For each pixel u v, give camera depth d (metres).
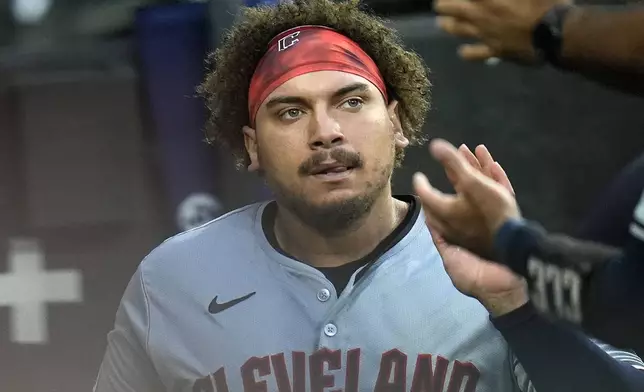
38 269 9.80
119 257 9.81
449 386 5.02
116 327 5.73
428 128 9.23
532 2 3.26
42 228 9.88
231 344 5.27
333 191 5.10
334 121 5.11
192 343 5.35
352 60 5.30
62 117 9.95
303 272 5.33
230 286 5.40
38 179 9.90
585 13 3.25
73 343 9.62
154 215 9.88
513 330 3.98
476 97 9.21
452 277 4.05
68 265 9.79
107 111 9.91
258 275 5.41
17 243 9.85
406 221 5.50
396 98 5.86
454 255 4.04
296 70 5.20
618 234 4.74
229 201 9.71
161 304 5.49
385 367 5.09
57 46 10.12
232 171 9.68
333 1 5.90
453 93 9.23
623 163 9.05
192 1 9.76
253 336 5.25
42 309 9.72
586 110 9.12
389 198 5.43
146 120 9.91
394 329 5.15
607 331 3.53
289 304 5.30
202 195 9.77
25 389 9.53
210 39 9.28
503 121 9.21
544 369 3.98
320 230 5.30
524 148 9.22
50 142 9.91
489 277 3.96
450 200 3.74
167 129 9.80
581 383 3.96
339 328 5.20
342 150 5.07
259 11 5.84
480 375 5.01
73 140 9.92
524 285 3.90
